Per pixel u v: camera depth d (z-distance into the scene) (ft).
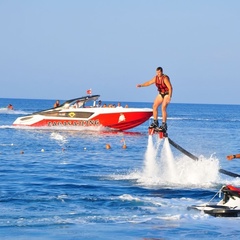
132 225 89.30
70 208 100.37
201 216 95.14
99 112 302.86
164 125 108.78
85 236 83.05
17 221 90.48
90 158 194.08
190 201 107.96
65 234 83.76
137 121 301.84
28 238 81.35
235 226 89.66
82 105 312.50
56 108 312.91
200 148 246.88
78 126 308.40
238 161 189.16
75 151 219.00
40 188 121.29
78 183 129.59
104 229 86.84
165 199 109.50
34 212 96.68
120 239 82.02
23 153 205.98
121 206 102.58
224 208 97.04
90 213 96.68
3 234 83.05
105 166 168.55
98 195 112.98
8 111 610.65
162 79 106.83
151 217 94.38
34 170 154.92
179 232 85.92
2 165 165.68
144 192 117.80
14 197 109.40
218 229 87.86
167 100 107.45
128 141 269.44
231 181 132.57
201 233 85.66
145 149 233.35
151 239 82.43
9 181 131.44
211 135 340.80
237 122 569.64
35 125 318.24
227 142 284.82
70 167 164.45
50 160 183.83
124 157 199.82
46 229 86.17
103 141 265.54
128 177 140.87
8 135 286.46
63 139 269.44
